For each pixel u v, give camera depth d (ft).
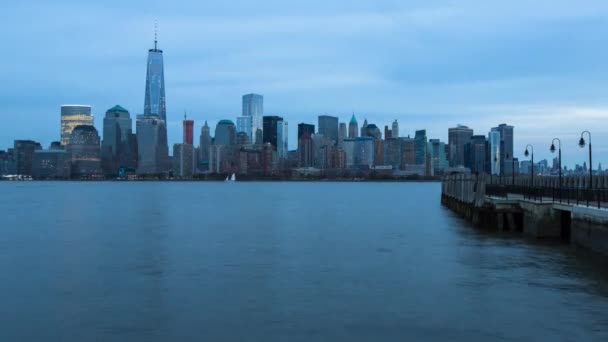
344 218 270.26
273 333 79.66
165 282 111.96
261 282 111.24
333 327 81.82
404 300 95.66
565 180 214.48
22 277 118.01
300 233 199.82
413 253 146.82
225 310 90.94
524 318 83.97
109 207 373.20
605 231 122.93
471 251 146.51
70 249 159.53
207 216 287.89
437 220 250.37
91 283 111.65
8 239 184.55
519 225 188.14
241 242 173.68
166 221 256.52
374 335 78.23
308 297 98.68
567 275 112.57
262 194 652.48
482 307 90.27
